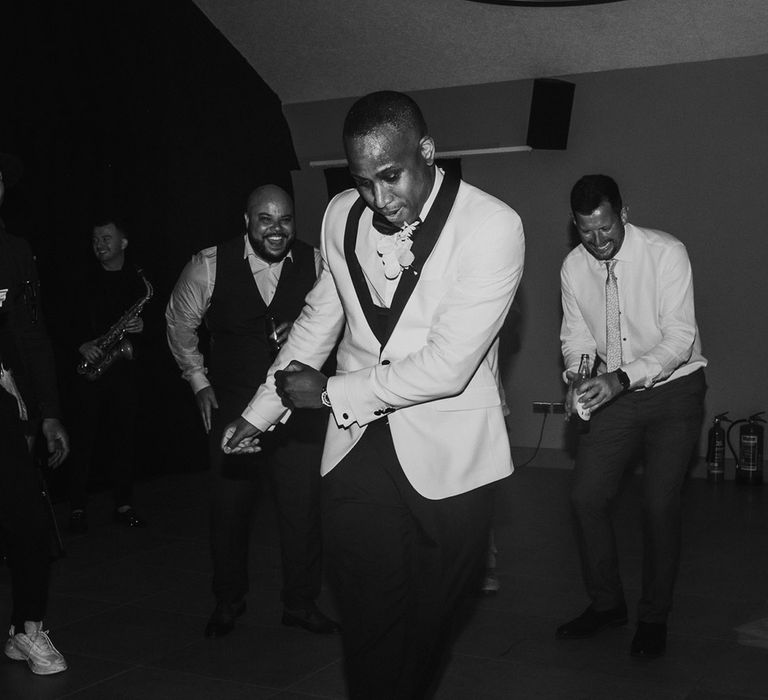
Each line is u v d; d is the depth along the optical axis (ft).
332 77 27.17
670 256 11.63
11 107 20.33
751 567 15.92
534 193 26.02
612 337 12.05
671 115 24.50
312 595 12.79
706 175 24.29
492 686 10.85
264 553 17.02
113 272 19.75
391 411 7.57
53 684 11.04
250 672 11.37
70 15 21.65
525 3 23.12
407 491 7.72
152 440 24.11
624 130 24.98
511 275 7.43
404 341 7.60
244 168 26.84
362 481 7.84
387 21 25.00
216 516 12.55
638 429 11.79
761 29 23.00
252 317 12.38
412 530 8.00
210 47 25.66
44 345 12.03
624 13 23.27
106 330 19.35
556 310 25.91
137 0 23.36
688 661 11.59
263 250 12.25
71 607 13.97
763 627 12.67
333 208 8.13
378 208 7.30
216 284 12.41
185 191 24.73
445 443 7.62
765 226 23.81
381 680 7.95
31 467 10.98
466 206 7.47
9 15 20.27
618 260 11.80
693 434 11.71
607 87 25.03
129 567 16.19
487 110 26.25
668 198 24.67
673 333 11.40
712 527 18.85
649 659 11.64
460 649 12.02
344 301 7.94
